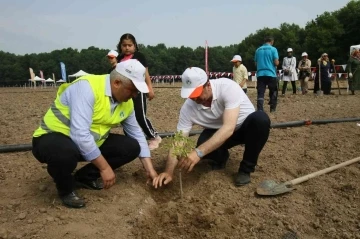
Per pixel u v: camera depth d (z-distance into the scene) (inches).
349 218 130.3
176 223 126.7
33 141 128.4
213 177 158.9
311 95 542.9
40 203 135.3
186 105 153.1
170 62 3289.9
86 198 139.1
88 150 120.4
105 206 134.0
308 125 264.4
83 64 3417.8
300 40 2383.1
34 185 152.3
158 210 136.7
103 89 124.6
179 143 139.0
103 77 127.1
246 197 143.9
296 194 146.5
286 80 535.2
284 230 122.6
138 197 142.8
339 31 1921.8
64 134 125.3
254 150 148.0
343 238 119.0
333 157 187.3
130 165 175.8
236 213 132.3
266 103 429.7
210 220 126.0
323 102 425.4
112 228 121.0
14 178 161.3
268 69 323.9
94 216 126.9
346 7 1950.1
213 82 142.9
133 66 121.2
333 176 162.9
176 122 295.9
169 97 593.6
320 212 134.3
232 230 122.5
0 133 254.8
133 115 143.2
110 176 126.0
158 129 264.8
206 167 171.5
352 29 1900.8
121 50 203.0
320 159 185.0
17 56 3508.9
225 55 3302.2
